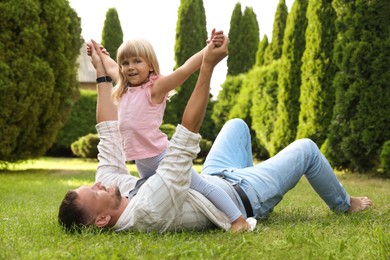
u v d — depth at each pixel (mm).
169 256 2510
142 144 3309
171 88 3260
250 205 3506
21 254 2559
